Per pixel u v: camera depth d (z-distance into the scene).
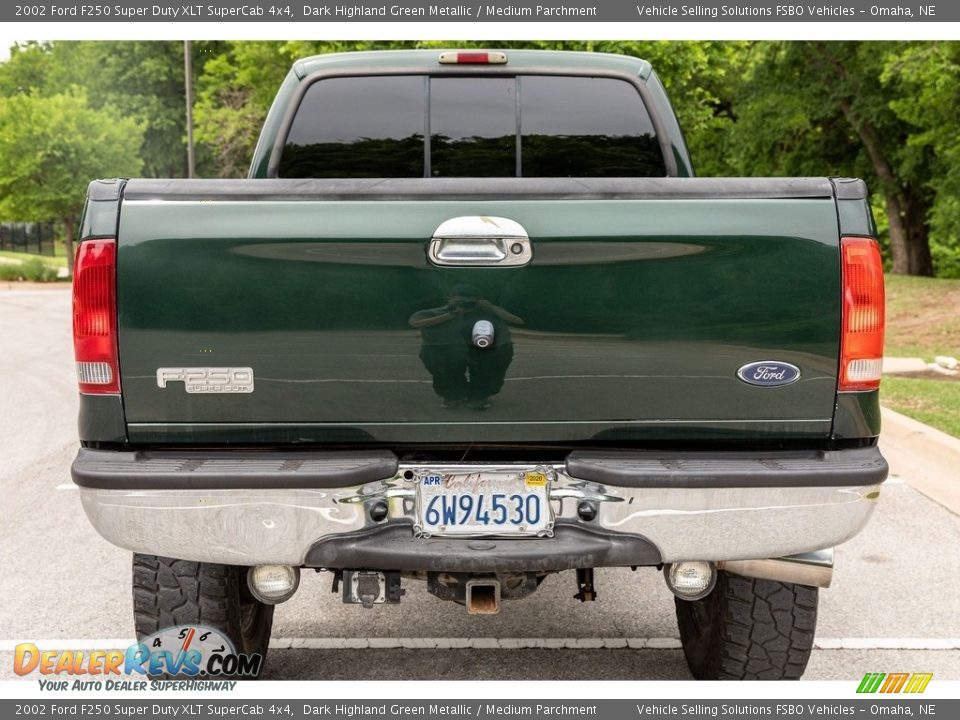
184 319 2.66
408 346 2.68
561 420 2.71
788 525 2.69
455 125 4.25
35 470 6.79
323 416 2.70
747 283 2.68
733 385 2.71
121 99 45.41
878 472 2.69
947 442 6.78
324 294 2.66
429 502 2.72
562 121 4.27
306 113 4.24
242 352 2.68
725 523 2.68
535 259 2.66
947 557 4.98
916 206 27.02
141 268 2.65
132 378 2.68
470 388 2.69
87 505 2.70
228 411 2.70
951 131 20.62
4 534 5.33
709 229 2.67
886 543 5.20
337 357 2.68
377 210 2.65
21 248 50.53
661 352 2.69
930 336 14.56
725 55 22.34
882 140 25.75
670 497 2.67
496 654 3.79
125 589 4.49
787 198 2.70
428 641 3.91
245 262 2.65
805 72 25.34
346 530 2.69
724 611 3.10
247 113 33.16
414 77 4.22
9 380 10.96
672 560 2.70
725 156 30.69
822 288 2.69
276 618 4.16
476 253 2.65
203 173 46.69
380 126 4.25
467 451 2.79
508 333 2.67
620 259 2.66
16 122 36.03
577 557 2.66
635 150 4.30
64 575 4.68
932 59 17.92
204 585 3.01
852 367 2.72
